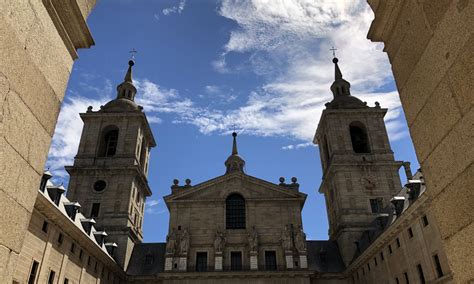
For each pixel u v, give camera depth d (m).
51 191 36.59
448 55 6.12
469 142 5.65
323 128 69.38
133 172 59.47
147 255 57.47
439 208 6.55
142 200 65.88
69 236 37.81
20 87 6.25
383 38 8.61
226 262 50.78
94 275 43.97
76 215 43.78
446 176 6.30
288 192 55.62
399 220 36.34
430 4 6.59
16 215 6.15
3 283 5.77
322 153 70.75
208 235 52.66
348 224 56.28
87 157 60.78
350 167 60.25
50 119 7.29
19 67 6.21
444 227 6.41
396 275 38.62
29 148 6.56
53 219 34.44
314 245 60.22
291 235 52.31
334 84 74.75
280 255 51.38
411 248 35.34
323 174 69.38
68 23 7.82
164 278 48.84
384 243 41.47
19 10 6.22
